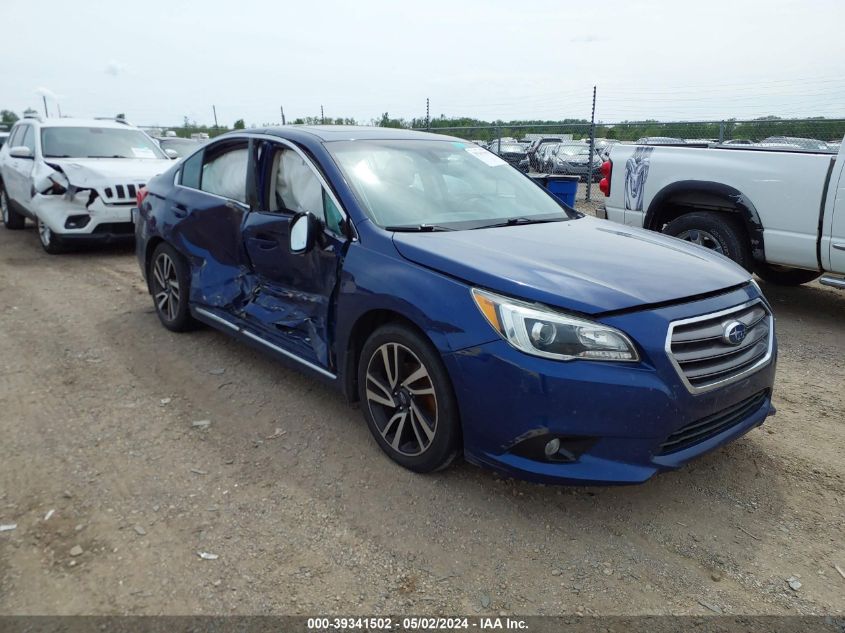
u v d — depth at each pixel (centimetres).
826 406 427
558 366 270
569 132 1584
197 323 538
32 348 516
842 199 550
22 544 279
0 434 375
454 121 2059
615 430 270
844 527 298
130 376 458
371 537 286
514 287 284
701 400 283
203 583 257
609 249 344
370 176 383
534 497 315
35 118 1018
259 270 421
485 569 267
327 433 376
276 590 254
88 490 320
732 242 628
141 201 564
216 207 460
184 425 387
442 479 329
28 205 923
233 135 469
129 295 673
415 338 311
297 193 397
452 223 372
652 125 1316
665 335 275
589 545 282
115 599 249
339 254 355
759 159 602
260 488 322
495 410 282
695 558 276
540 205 434
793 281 722
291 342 398
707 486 329
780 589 258
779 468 348
